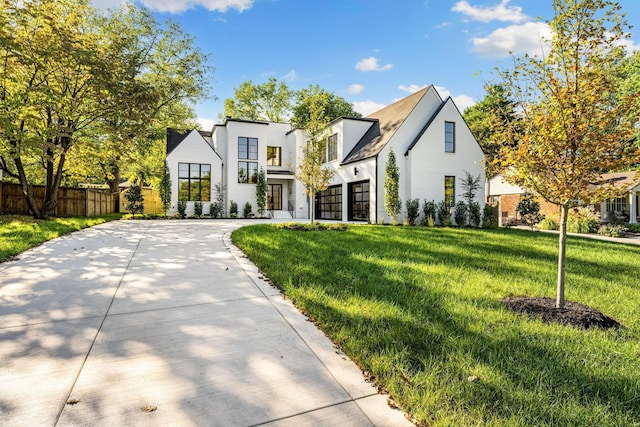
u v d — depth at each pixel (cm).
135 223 1491
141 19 1992
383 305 394
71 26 1278
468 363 265
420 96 1802
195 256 685
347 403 222
